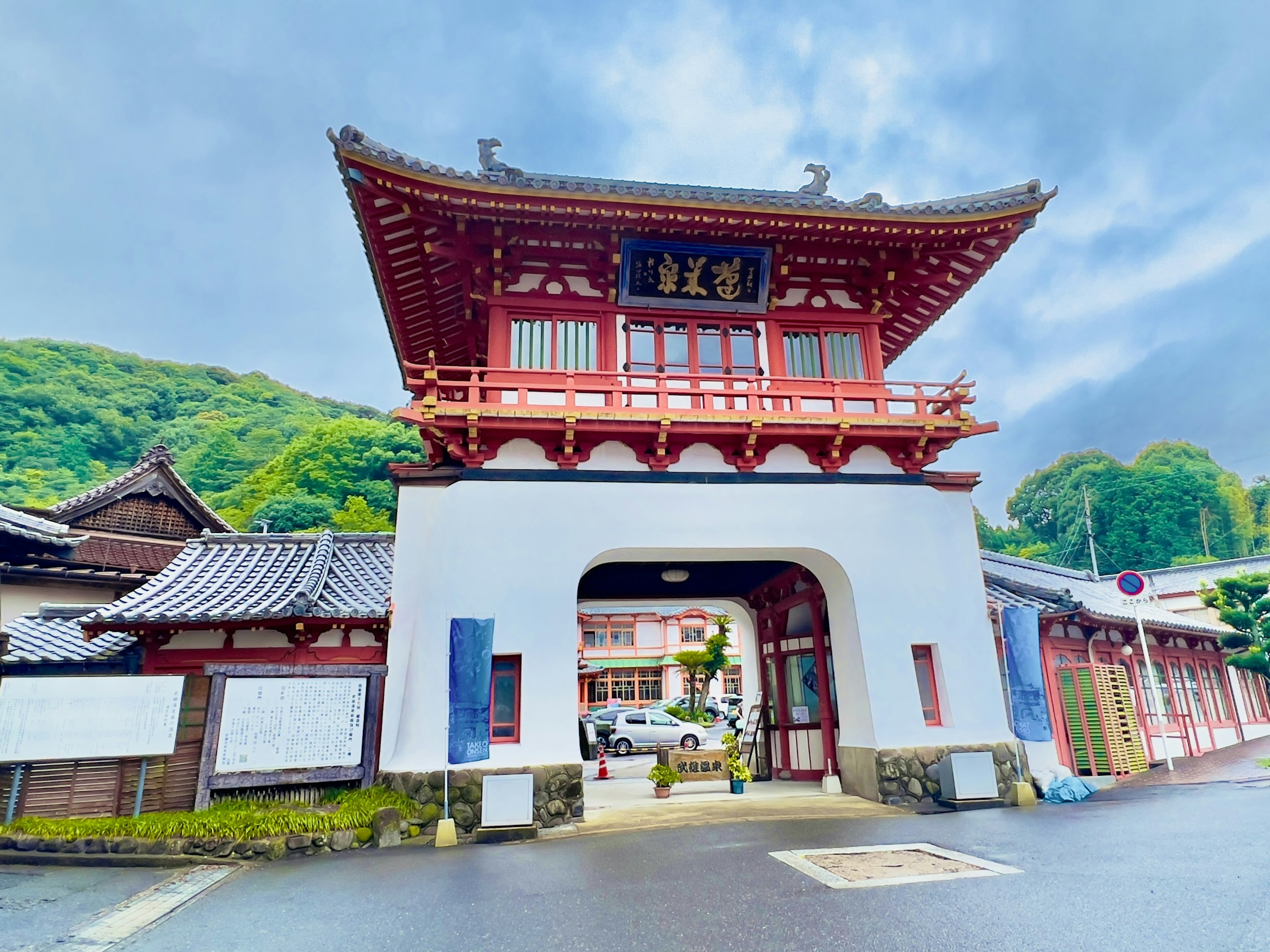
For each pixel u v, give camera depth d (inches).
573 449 440.8
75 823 337.7
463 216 424.8
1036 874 258.2
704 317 491.5
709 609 1852.9
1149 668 608.7
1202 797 428.1
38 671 432.5
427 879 287.0
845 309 513.3
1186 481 2529.5
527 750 389.4
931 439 480.4
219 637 412.2
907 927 207.8
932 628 458.6
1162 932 195.2
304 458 2470.5
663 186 430.9
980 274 515.5
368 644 422.3
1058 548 2647.6
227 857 330.3
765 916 222.4
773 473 466.6
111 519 880.3
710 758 533.0
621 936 210.8
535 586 412.2
